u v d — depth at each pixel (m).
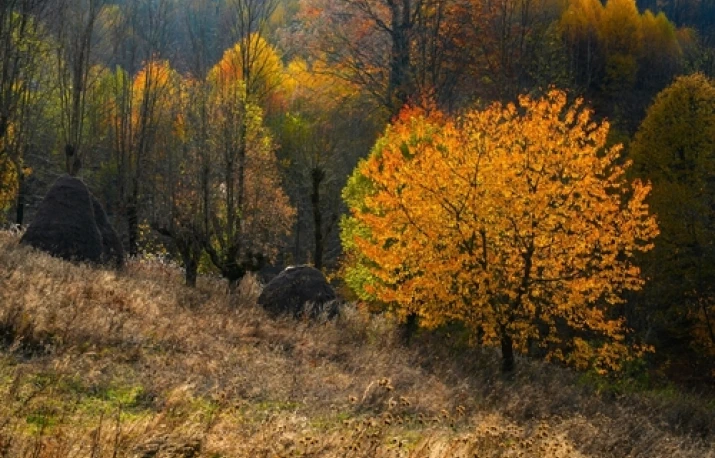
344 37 42.62
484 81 42.31
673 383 25.55
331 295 18.62
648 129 33.22
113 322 11.14
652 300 28.92
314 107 43.44
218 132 22.00
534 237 15.64
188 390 8.59
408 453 7.02
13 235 19.62
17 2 26.69
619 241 15.58
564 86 39.78
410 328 19.09
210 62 36.22
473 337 17.52
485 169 15.66
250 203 25.25
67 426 6.46
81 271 14.59
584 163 15.52
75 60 29.56
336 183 32.84
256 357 11.95
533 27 44.50
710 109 32.59
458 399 12.35
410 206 16.22
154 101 30.75
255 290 21.02
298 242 35.31
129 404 8.10
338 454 6.28
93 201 19.83
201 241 19.98
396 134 21.89
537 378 17.28
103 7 32.25
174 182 21.92
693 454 13.15
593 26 46.78
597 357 17.55
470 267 16.03
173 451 5.52
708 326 28.22
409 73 40.44
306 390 10.42
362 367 13.02
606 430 12.42
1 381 7.63
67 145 28.89
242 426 7.04
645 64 46.72
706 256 28.19
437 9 43.62
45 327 9.87
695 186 31.17
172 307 14.15
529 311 16.19
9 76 27.17
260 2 32.56
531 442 8.30
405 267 17.47
